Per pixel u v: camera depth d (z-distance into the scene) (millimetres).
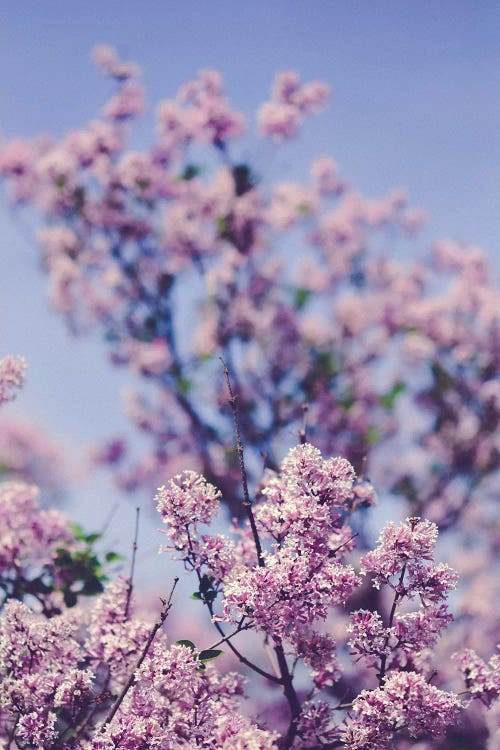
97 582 4750
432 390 10125
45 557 4766
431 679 3521
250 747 3133
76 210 10023
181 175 9555
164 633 3826
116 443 11438
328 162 11711
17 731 3555
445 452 10031
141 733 3283
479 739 5043
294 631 3521
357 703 3328
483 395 10070
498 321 10273
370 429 9602
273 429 8688
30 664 3699
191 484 3584
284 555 3406
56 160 9836
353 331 10336
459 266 11172
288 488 3518
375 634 3426
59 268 9930
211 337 9625
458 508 9711
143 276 10023
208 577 3523
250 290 10234
